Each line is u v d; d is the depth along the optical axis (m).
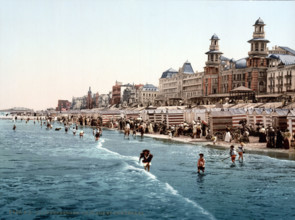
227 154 39.69
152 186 25.17
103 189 24.55
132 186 25.34
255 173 28.83
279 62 120.31
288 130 42.91
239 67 136.25
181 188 24.34
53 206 20.69
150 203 21.05
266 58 125.69
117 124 105.56
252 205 20.36
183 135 65.75
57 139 69.38
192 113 73.69
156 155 40.03
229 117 55.19
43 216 18.91
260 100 91.56
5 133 89.94
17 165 34.97
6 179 28.05
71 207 20.48
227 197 21.98
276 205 20.30
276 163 33.12
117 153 44.41
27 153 44.94
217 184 25.31
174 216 18.61
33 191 24.16
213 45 153.25
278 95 89.44
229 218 18.14
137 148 49.25
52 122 183.25
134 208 20.09
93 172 30.89
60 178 28.36
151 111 86.94
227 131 51.91
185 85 179.62
